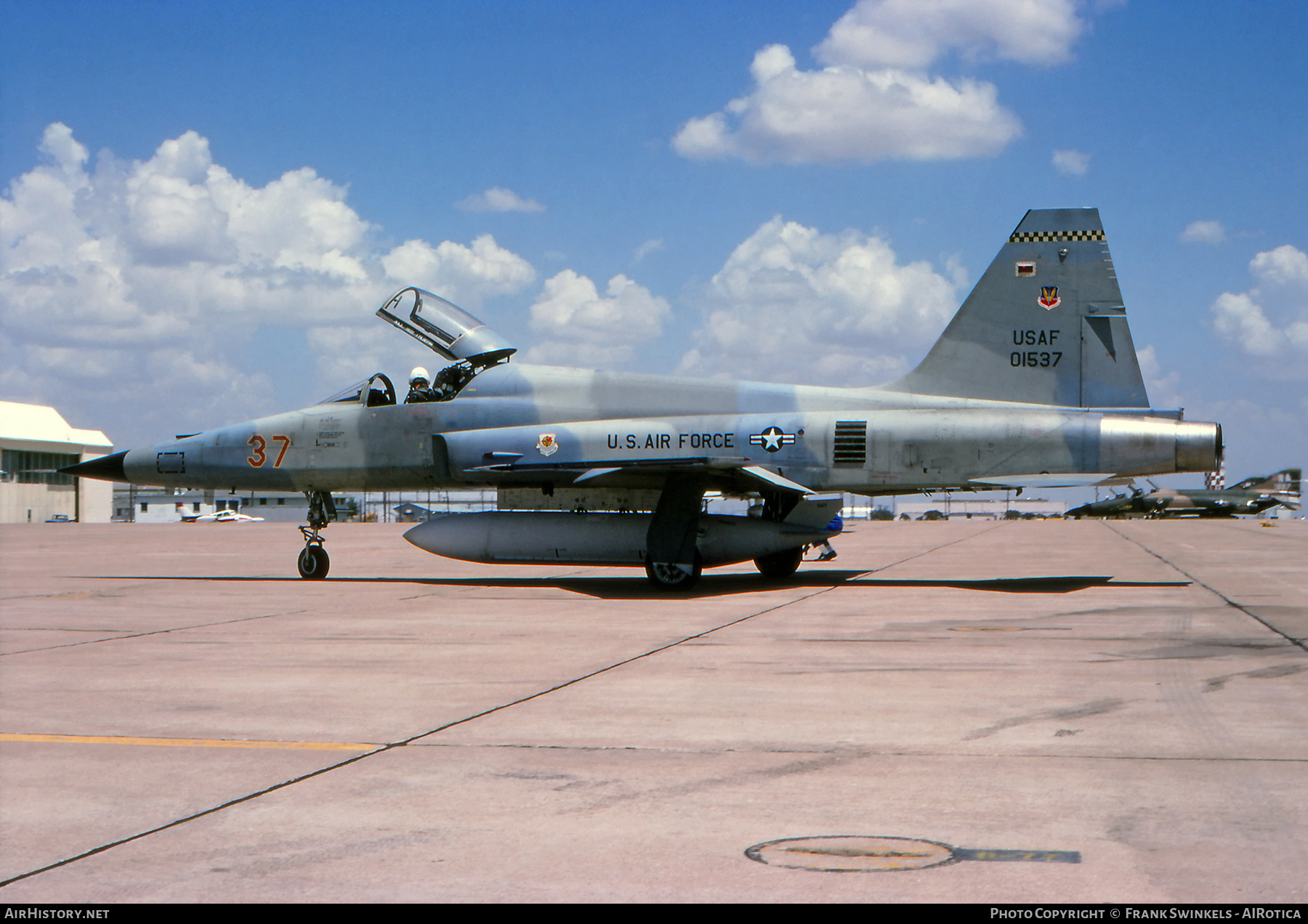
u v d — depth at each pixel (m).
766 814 4.49
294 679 7.76
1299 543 25.97
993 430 14.27
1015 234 14.63
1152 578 16.02
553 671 8.03
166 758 5.48
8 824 4.43
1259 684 7.26
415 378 16.44
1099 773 5.07
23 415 84.19
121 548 28.86
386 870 3.88
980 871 3.82
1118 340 14.30
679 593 14.16
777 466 14.75
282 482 16.69
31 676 7.93
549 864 3.93
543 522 15.18
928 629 10.20
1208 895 3.59
